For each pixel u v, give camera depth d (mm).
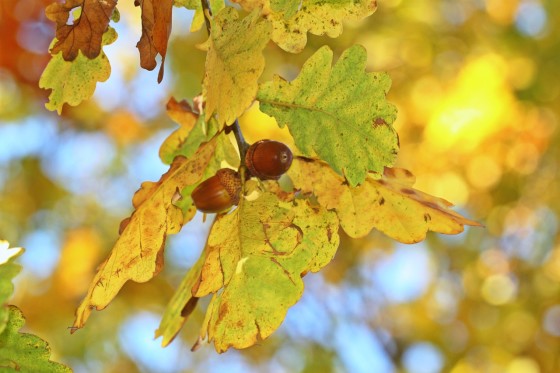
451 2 5449
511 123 5332
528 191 5559
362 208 1852
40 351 1684
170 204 1747
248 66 1595
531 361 6031
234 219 1751
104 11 1855
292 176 1851
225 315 1720
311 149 1768
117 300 5855
